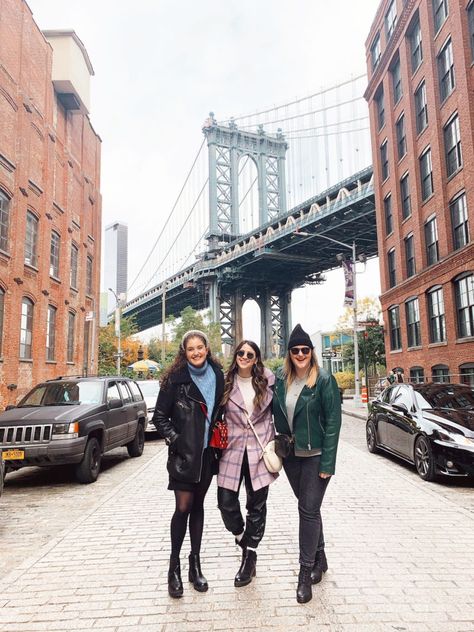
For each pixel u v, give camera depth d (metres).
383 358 40.38
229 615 3.18
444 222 20.31
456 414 8.09
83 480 7.96
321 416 3.56
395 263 26.61
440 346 20.61
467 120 18.19
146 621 3.13
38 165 20.77
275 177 78.12
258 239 58.38
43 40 21.52
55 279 22.27
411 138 23.81
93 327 28.72
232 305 73.19
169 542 4.76
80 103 24.55
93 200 29.50
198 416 3.55
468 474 7.10
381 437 9.91
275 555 4.29
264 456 3.55
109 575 3.92
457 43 18.92
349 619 3.09
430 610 3.21
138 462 10.12
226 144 75.94
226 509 3.58
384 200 28.86
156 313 84.44
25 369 19.16
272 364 58.53
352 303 26.75
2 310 17.42
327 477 3.44
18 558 4.52
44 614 3.26
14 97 18.41
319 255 60.03
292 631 2.96
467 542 4.62
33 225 20.36
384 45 28.14
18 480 8.44
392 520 5.39
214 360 3.78
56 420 7.60
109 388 9.60
